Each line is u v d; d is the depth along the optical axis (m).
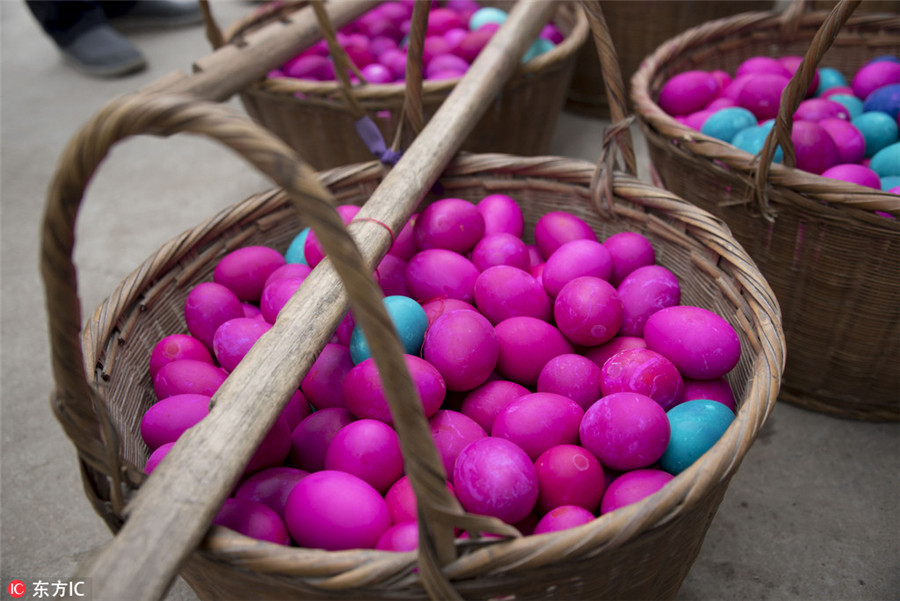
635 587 0.54
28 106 1.39
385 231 0.63
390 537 0.53
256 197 0.73
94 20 1.49
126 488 0.50
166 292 0.68
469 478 0.55
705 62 0.92
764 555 0.68
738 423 0.52
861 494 0.72
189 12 1.67
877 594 0.66
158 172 1.19
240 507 0.53
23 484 0.76
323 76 0.96
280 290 0.65
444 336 0.61
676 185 0.78
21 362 0.88
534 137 0.96
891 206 0.62
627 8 1.07
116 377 0.61
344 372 0.63
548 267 0.69
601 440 0.57
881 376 0.73
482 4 1.24
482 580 0.48
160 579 0.45
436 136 0.70
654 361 0.60
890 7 1.02
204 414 0.59
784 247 0.71
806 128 0.73
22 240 1.04
